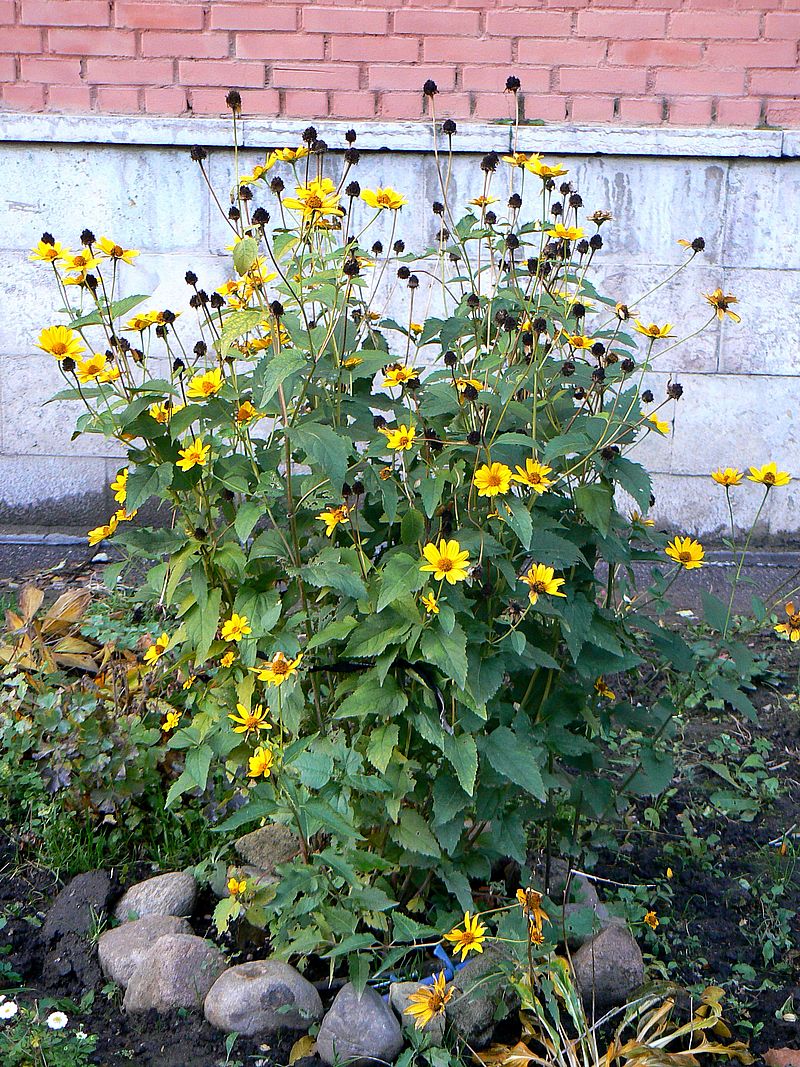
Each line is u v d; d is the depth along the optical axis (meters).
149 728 3.30
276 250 2.69
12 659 3.79
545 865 2.96
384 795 2.56
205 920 2.94
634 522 2.96
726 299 2.80
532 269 2.77
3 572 5.11
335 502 2.62
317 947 2.65
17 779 3.31
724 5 5.27
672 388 2.62
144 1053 2.50
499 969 2.52
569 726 2.83
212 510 2.91
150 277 5.56
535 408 2.51
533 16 5.29
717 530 5.72
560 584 2.49
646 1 5.27
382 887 2.65
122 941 2.76
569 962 2.51
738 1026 2.61
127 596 4.68
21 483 5.75
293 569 2.45
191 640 2.73
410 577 2.28
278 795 2.62
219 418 2.64
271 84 5.38
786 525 5.70
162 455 2.64
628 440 2.62
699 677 2.89
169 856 3.12
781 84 5.34
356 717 2.64
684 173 5.40
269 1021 2.53
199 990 2.64
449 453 2.48
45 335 2.58
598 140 5.33
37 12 5.34
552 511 2.68
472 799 2.47
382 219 5.43
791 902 3.07
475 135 5.30
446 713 2.45
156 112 5.43
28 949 2.80
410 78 5.35
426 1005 2.30
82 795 3.13
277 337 2.50
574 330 2.81
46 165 5.45
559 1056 2.35
